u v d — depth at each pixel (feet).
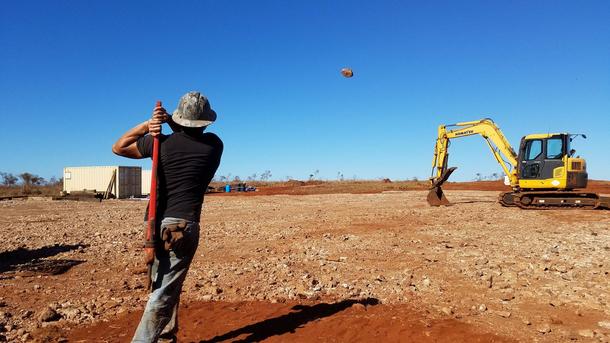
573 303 19.95
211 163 13.70
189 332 16.42
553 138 71.20
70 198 110.73
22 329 16.65
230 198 108.99
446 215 61.21
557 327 16.84
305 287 22.48
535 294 21.40
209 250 34.78
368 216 60.03
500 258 30.01
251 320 17.58
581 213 64.54
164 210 13.15
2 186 196.65
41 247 36.11
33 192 148.36
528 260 29.19
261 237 41.68
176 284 13.41
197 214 13.53
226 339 15.75
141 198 123.54
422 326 16.65
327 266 28.32
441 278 24.76
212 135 14.10
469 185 161.38
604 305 19.65
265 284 23.53
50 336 16.07
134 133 13.56
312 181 200.75
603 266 27.35
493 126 77.20
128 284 24.02
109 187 122.62
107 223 54.85
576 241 37.35
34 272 26.94
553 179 70.44
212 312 18.66
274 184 196.13
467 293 21.65
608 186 135.23
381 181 193.88
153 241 12.89
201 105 13.50
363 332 16.14
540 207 70.95
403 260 29.99
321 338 15.70
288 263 29.25
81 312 18.80
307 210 70.64
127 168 126.31
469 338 15.51
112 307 19.53
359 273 26.23
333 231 45.16
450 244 36.22
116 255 32.81
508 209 71.05
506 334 16.06
